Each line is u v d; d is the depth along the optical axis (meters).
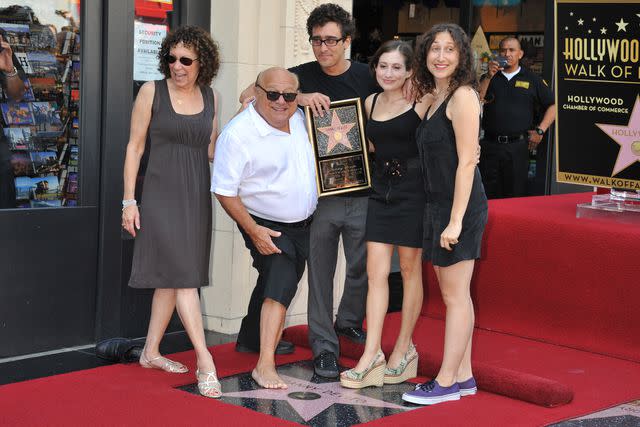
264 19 6.12
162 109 4.85
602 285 5.79
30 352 5.57
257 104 4.79
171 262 4.87
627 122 6.12
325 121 5.05
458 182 4.50
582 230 5.86
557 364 5.56
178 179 4.89
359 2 10.27
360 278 5.38
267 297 4.86
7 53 5.42
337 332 5.59
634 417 4.62
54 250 5.62
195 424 4.25
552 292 6.03
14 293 5.46
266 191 4.82
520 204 6.74
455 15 9.52
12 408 4.40
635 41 6.02
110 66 5.75
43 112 5.59
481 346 5.95
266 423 4.31
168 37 4.89
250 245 5.00
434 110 4.62
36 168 5.58
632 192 6.40
